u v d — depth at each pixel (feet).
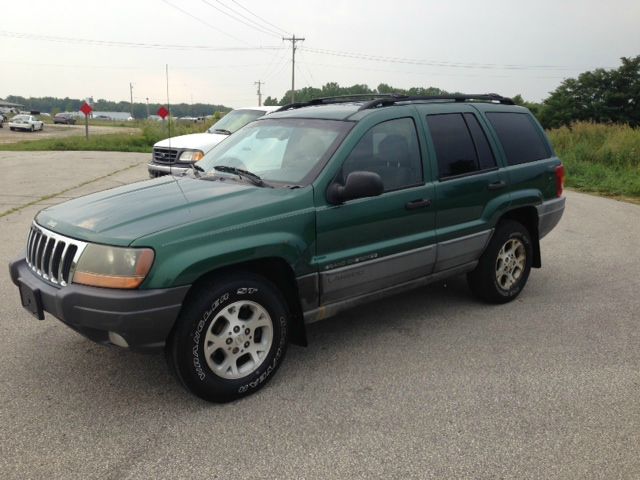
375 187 11.87
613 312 16.51
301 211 11.85
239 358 11.64
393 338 14.56
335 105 15.34
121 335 10.13
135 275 9.95
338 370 12.76
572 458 9.52
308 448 9.78
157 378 12.33
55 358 13.19
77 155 67.31
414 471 9.16
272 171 13.06
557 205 18.22
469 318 15.97
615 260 22.35
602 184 45.24
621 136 63.46
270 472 9.12
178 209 11.14
